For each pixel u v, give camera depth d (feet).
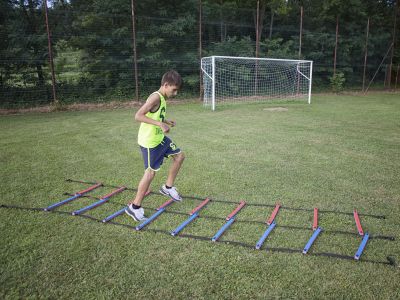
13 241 8.84
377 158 16.97
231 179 13.76
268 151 18.39
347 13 66.03
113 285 7.09
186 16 48.11
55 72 39.22
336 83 59.26
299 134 23.16
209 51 50.90
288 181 13.52
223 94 49.37
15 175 14.46
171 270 7.58
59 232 9.36
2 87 36.88
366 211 10.71
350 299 6.64
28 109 36.42
